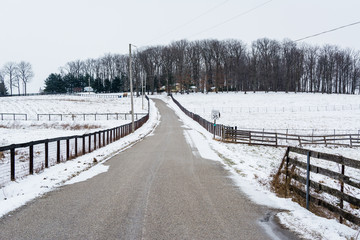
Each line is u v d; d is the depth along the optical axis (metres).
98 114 54.22
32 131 33.28
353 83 111.88
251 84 124.00
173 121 48.75
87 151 16.72
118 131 25.52
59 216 5.82
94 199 7.05
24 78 135.12
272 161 16.16
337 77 110.31
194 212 6.13
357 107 66.75
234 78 116.94
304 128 41.28
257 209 6.39
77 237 4.82
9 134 29.39
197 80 117.38
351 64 110.81
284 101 80.75
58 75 145.00
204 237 4.86
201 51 114.62
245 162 13.73
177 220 5.64
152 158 14.20
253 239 4.80
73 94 114.44
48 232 5.02
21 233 4.97
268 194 7.69
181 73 113.12
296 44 111.25
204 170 11.20
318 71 113.06
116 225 5.35
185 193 7.68
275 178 8.73
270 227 5.33
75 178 9.53
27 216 5.82
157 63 121.50
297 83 114.81
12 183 8.59
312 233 5.06
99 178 9.54
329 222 5.64
